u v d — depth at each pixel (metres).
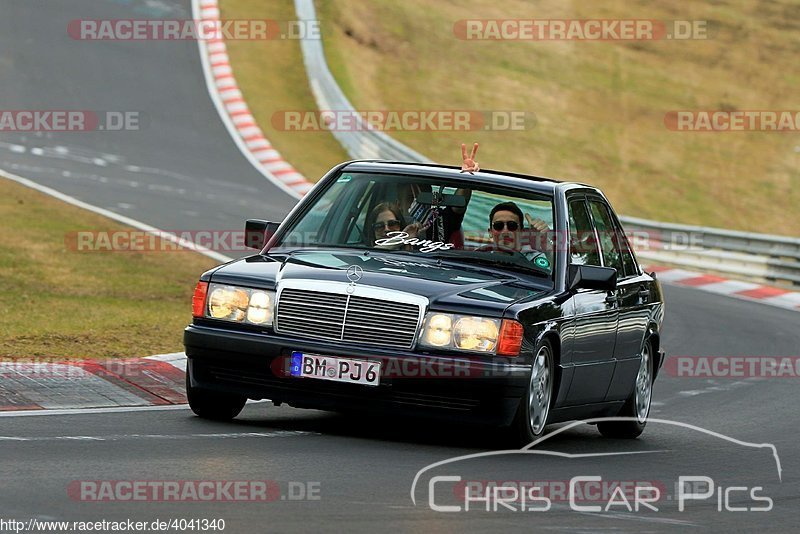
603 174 137.25
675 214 130.62
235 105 118.81
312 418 30.08
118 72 122.94
